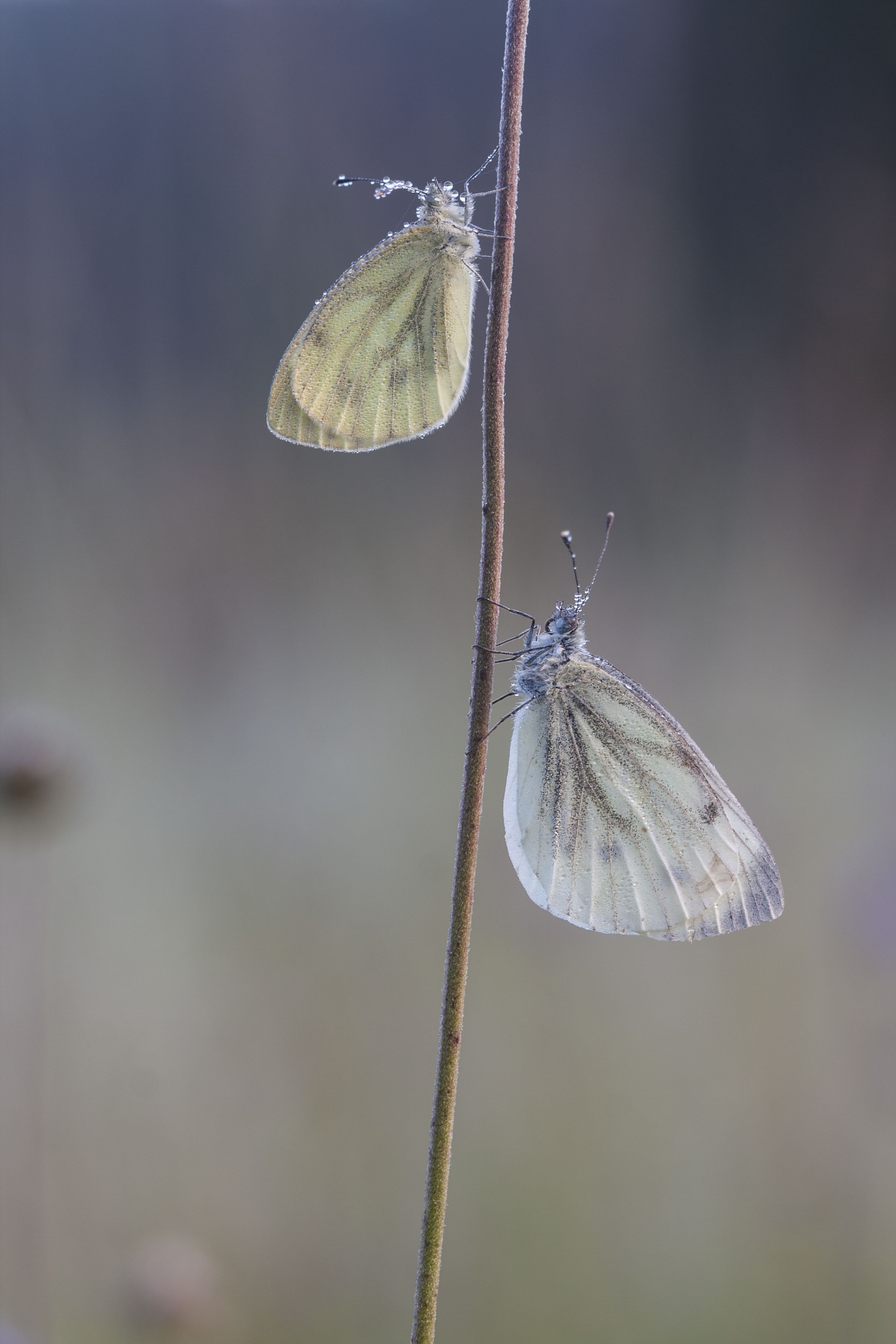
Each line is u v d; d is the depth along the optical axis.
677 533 0.93
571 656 0.57
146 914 0.67
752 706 0.77
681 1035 0.63
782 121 1.16
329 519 0.91
